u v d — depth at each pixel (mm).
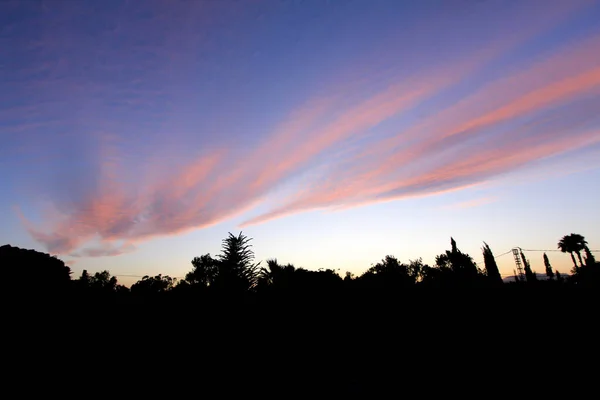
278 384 12680
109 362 15328
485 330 19000
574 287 26391
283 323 19547
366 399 11016
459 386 11477
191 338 16703
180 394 11719
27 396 11500
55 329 20531
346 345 18297
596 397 9312
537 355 13867
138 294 40625
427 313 23484
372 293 27516
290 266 25406
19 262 29594
